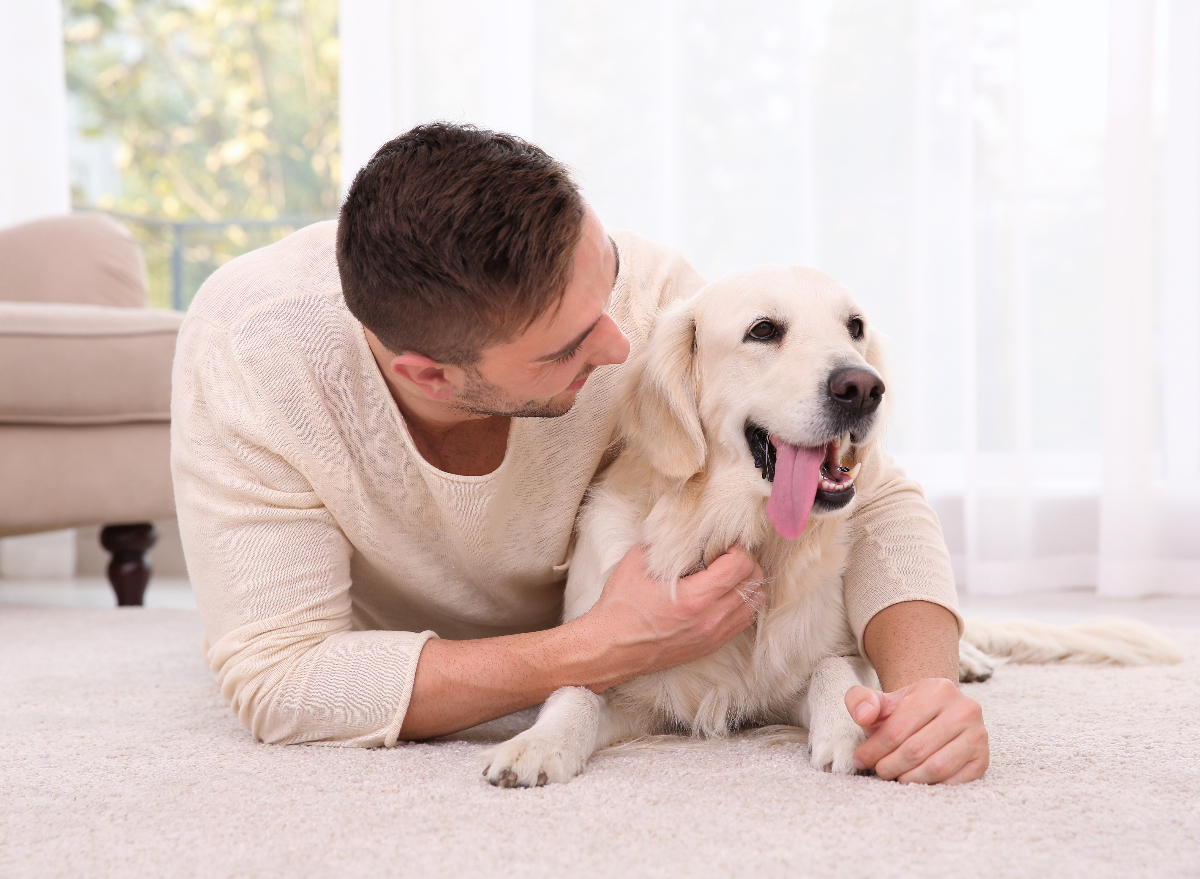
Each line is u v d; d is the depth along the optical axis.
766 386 1.49
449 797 1.17
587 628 1.41
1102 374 3.08
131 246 3.69
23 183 4.12
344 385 1.41
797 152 3.33
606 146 3.45
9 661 2.18
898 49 3.21
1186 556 3.13
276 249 1.55
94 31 6.20
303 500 1.44
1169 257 3.08
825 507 1.45
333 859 0.99
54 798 1.21
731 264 3.39
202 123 6.50
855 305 1.60
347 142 3.57
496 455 1.49
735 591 1.43
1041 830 1.03
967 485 3.14
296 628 1.43
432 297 1.22
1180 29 3.02
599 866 0.96
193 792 1.22
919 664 1.36
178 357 1.51
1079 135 3.18
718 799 1.15
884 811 1.09
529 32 3.46
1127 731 1.45
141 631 2.58
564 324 1.25
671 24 3.35
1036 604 3.01
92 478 2.96
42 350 2.84
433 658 1.39
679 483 1.53
